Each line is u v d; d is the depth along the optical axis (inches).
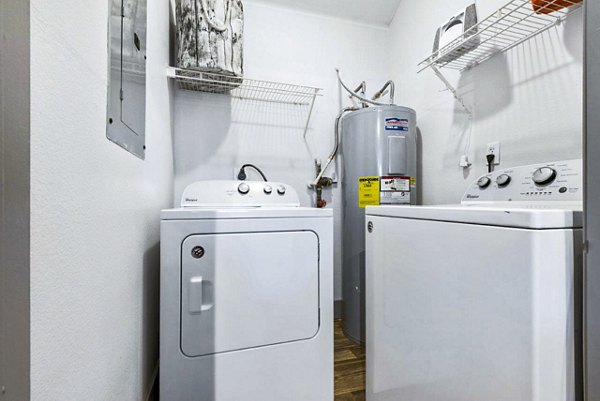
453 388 30.5
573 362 24.7
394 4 89.1
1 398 11.1
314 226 46.1
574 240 25.0
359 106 91.0
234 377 41.0
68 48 18.4
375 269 43.7
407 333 37.1
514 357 24.9
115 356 27.7
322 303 46.1
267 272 43.0
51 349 16.5
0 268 11.0
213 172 79.6
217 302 40.6
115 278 27.7
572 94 46.9
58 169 17.2
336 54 90.5
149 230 42.8
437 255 32.8
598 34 22.0
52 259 16.6
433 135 77.2
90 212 21.9
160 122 53.5
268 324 42.8
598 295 22.2
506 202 47.4
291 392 43.7
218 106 80.5
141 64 36.9
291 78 85.6
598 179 22.1
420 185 82.1
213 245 40.7
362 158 75.2
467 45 58.0
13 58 11.7
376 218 43.6
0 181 11.0
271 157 84.9
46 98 15.8
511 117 56.9
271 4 84.4
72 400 19.0
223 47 63.1
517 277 24.8
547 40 50.6
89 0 21.6
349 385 55.2
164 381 38.7
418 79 82.3
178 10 63.4
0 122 11.0
